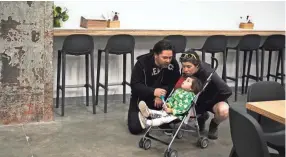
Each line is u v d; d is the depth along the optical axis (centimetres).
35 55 384
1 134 363
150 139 344
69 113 447
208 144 352
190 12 542
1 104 382
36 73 389
